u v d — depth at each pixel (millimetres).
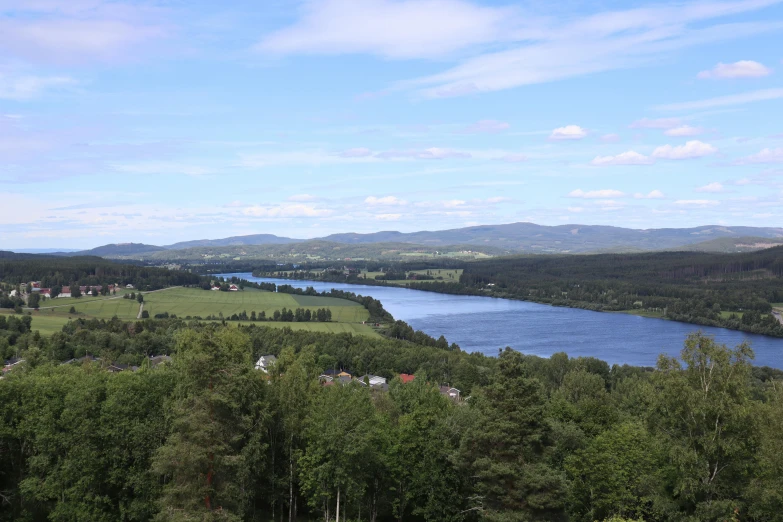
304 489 56219
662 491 49312
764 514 43688
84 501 51844
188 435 44125
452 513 56656
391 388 111000
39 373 71062
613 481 52281
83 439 52594
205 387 46531
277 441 62344
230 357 57344
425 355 168375
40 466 52562
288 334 191250
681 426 48031
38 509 56969
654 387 50094
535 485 45906
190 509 42875
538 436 48469
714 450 44656
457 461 52688
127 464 54844
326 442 53938
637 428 62844
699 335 48375
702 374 47281
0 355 122812
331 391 62250
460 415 60750
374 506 59969
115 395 55312
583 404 77875
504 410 50000
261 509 64250
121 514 52781
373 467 58531
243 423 49906
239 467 46719
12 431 54312
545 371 153000
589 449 56281
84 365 98875
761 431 44188
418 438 57312
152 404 57250
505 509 47562
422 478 55844
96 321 188375
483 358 166625
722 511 42688
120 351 162250
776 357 189875
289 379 62812
